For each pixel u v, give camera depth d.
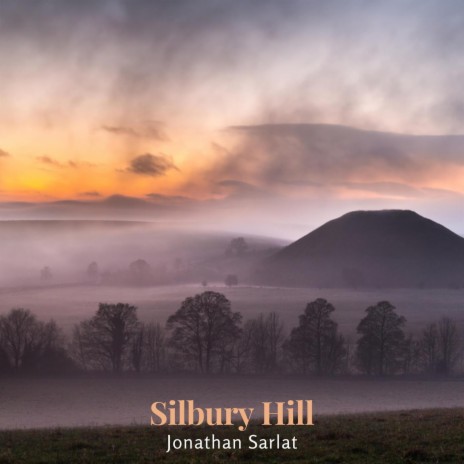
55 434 38.09
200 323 97.50
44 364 91.44
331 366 94.88
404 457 30.39
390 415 45.88
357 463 29.56
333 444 33.75
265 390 77.88
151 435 37.19
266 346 101.69
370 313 95.56
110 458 31.03
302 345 94.50
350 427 38.91
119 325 96.38
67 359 93.06
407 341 96.69
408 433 35.78
